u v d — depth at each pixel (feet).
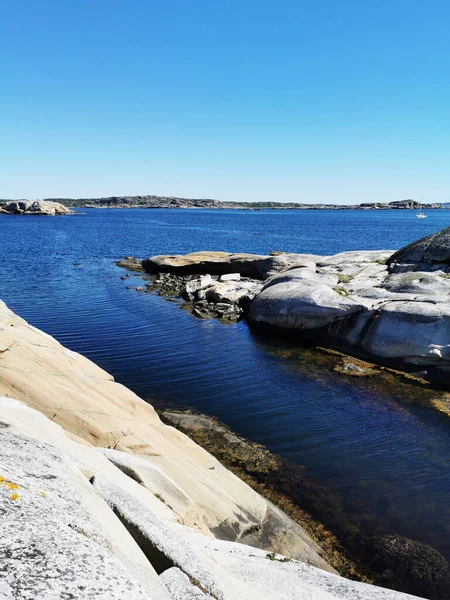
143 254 226.99
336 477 43.52
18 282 140.56
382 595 19.70
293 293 89.66
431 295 79.82
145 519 16.48
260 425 53.36
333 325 82.48
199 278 141.08
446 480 43.42
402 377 69.00
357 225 508.12
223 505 32.86
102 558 8.75
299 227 464.24
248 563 20.76
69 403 36.37
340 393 63.00
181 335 89.25
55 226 424.05
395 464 45.91
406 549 34.63
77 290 130.62
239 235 351.87
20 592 6.91
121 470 26.73
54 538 8.71
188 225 477.77
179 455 36.73
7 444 14.24
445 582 31.73
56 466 13.93
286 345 84.69
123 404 40.45
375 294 86.33
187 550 15.64
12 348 38.63
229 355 78.23
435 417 56.08
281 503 39.37
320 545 34.73
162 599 11.39
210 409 57.21
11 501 9.59
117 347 80.33
